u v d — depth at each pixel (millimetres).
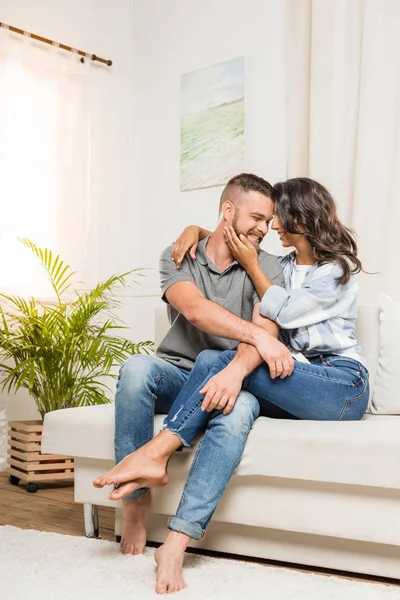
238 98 3467
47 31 3656
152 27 3873
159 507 1778
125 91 3932
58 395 2943
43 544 1856
